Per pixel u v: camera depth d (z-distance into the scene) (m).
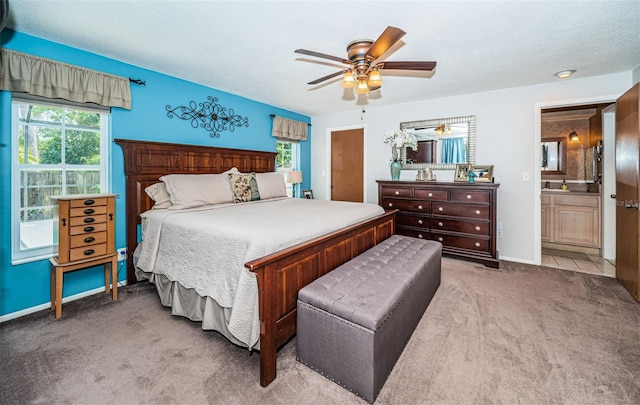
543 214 4.37
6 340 1.94
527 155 3.62
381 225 3.06
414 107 4.43
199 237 2.04
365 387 1.42
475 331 2.03
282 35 2.31
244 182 3.56
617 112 2.92
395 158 4.26
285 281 1.69
